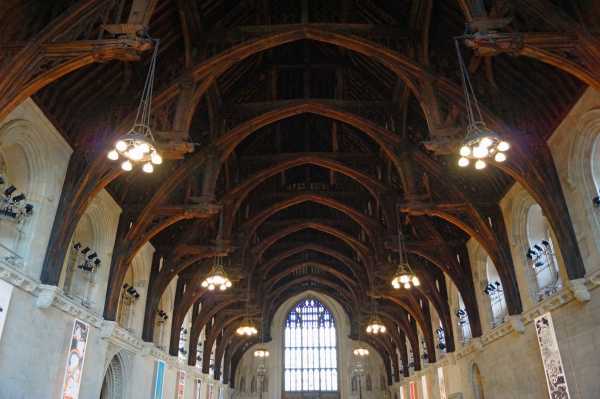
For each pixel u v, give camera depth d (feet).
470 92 46.55
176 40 50.14
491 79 47.80
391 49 48.34
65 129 46.47
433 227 75.20
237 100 65.92
